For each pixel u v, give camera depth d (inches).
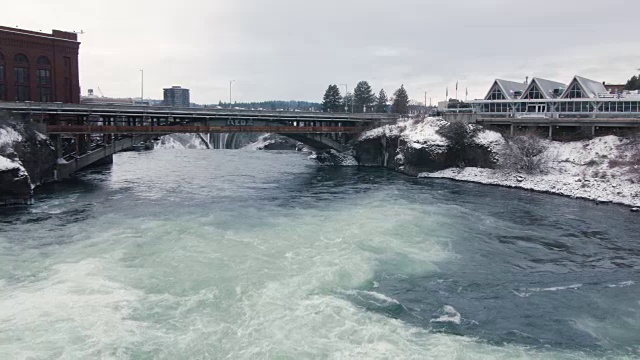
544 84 3144.7
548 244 1191.6
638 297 861.8
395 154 2869.1
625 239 1247.5
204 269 908.6
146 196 1797.5
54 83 2709.2
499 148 2372.0
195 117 2635.3
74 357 603.8
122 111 2322.8
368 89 6250.0
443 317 764.6
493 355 647.8
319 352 629.6
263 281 853.2
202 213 1451.8
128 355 613.9
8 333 660.1
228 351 628.4
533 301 839.7
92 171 2696.9
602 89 3129.9
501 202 1716.3
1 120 1884.8
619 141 2156.7
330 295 810.8
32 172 1964.8
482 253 1098.7
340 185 2148.1
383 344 658.8
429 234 1213.1
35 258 992.2
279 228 1235.2
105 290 808.9
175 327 687.1
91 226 1269.7
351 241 1117.7
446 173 2426.2
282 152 4601.4
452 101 4151.1
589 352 665.0
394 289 864.3
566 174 2114.9
